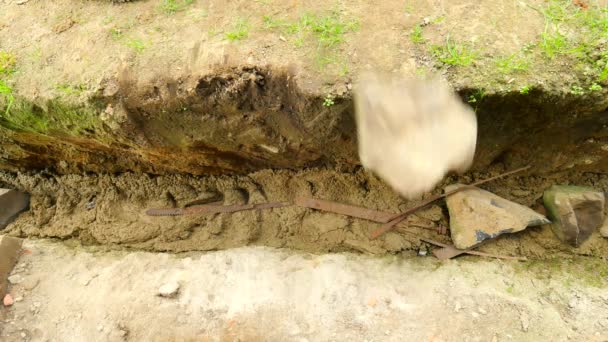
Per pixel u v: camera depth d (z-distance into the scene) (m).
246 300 1.30
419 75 1.07
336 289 1.30
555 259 1.32
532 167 1.30
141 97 1.17
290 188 1.44
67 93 1.19
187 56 1.17
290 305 1.28
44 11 1.36
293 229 1.43
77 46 1.26
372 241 1.39
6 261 1.40
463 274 1.30
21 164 1.56
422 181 1.19
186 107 1.19
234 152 1.36
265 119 1.21
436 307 1.24
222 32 1.19
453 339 1.19
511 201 1.33
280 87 1.13
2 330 1.31
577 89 1.03
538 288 1.26
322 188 1.42
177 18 1.25
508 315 1.21
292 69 1.10
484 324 1.20
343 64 1.09
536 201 1.35
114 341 1.26
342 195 1.41
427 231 1.38
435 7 1.15
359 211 1.39
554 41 1.06
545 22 1.10
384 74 1.08
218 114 1.21
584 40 1.07
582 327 1.18
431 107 1.06
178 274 1.37
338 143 1.25
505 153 1.29
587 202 1.25
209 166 1.44
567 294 1.24
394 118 1.09
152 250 1.48
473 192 1.31
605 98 1.05
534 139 1.21
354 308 1.26
